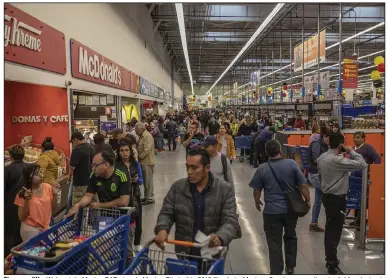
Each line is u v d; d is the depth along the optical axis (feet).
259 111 78.74
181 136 66.03
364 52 102.12
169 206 8.48
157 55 78.43
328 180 12.96
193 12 61.82
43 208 11.64
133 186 13.94
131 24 46.73
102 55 31.07
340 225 12.92
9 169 13.26
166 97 98.53
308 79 55.11
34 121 18.29
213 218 8.16
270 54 108.78
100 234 8.90
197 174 8.01
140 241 14.90
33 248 8.37
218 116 98.94
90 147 17.63
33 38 17.13
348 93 47.06
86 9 27.07
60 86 21.03
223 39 86.38
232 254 14.70
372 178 15.01
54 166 16.65
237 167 37.58
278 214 11.80
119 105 38.17
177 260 7.30
